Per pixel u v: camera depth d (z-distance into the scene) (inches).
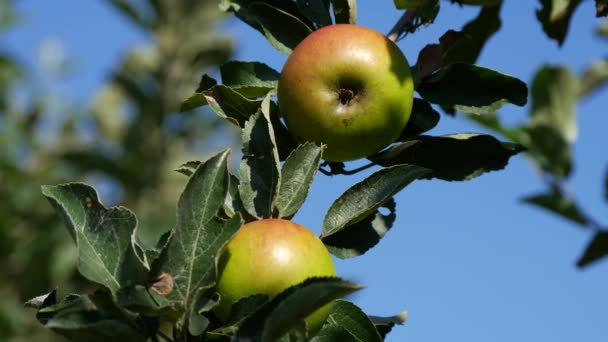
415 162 43.7
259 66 44.0
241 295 39.2
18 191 101.4
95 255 38.6
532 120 57.3
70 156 107.0
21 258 96.2
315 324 39.5
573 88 57.7
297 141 42.8
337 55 42.0
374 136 42.4
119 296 37.8
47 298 40.0
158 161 113.0
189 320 38.2
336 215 41.5
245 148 41.3
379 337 40.8
